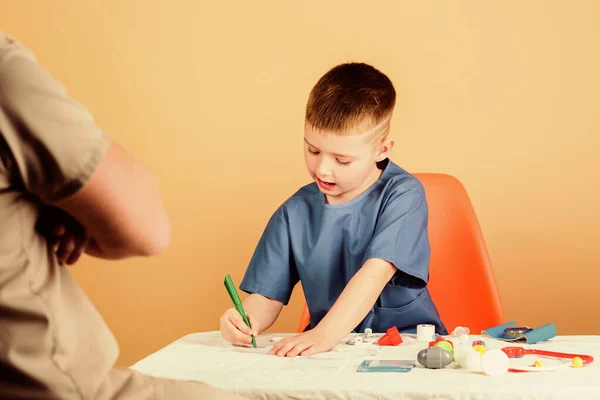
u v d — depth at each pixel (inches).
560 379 37.6
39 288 25.8
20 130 25.0
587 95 85.9
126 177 26.9
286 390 37.5
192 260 93.1
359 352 47.7
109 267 94.7
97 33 95.0
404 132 89.0
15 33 96.4
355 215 62.6
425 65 88.3
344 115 57.1
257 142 91.9
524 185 87.1
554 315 86.7
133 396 28.3
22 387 25.3
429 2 88.0
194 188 93.1
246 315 54.0
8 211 25.7
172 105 93.6
